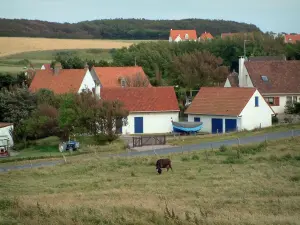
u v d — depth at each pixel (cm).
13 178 3712
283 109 7200
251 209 2464
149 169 3838
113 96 6850
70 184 3384
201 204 2580
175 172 3650
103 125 5578
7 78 9725
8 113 6788
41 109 6166
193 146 5000
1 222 2219
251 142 4903
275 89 7256
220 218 2197
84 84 8194
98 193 2972
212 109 6488
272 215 2303
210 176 3438
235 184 3155
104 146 5291
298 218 2230
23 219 2253
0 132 6128
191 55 10706
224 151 4419
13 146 5969
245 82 7519
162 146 5188
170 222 2134
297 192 2888
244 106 6309
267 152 4322
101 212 2311
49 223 2178
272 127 6019
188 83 9962
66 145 5478
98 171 3853
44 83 8325
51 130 5931
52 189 3234
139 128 6700
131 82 8656
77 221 2194
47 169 4006
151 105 6775
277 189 2973
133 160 4147
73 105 5769
